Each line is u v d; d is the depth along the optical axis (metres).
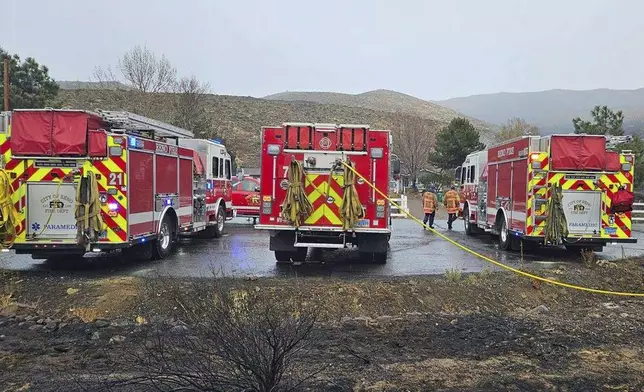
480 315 7.19
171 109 35.69
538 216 11.34
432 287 7.88
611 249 14.12
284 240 10.12
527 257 11.95
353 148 9.68
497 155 13.95
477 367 5.21
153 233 10.30
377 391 4.53
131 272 9.16
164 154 10.88
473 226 17.84
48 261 10.48
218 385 3.86
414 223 23.70
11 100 26.83
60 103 29.73
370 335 6.18
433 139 50.59
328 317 6.74
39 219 9.01
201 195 13.72
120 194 8.98
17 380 4.70
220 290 4.82
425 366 5.20
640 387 4.77
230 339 3.94
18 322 6.52
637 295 8.41
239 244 13.85
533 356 5.57
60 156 8.85
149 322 6.44
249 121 72.38
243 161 53.03
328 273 9.30
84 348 5.62
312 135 9.70
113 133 9.24
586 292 8.52
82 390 4.36
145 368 4.45
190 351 4.25
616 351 5.77
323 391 4.45
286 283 7.91
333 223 9.75
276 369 4.04
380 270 9.74
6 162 8.92
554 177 11.30
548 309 7.67
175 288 6.81
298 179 9.59
